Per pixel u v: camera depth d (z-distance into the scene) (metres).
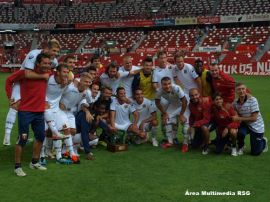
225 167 6.69
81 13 50.00
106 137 8.41
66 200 5.14
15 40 47.03
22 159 7.24
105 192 5.44
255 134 7.41
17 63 40.69
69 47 45.56
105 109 8.23
